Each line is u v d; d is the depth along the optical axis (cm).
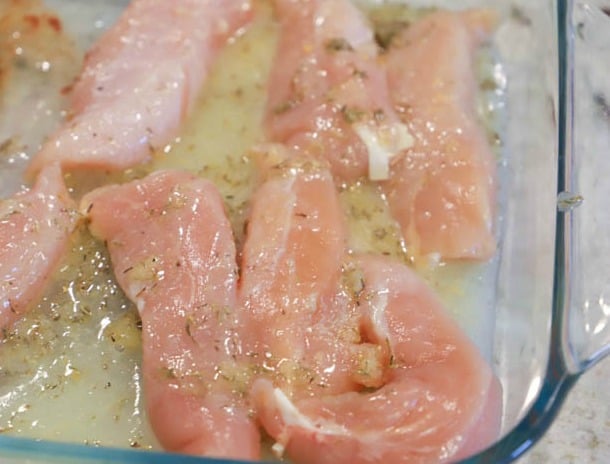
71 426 34
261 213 37
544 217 37
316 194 38
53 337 37
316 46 44
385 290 36
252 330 34
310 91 42
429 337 35
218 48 46
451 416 32
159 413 33
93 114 41
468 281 38
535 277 37
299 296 35
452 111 41
